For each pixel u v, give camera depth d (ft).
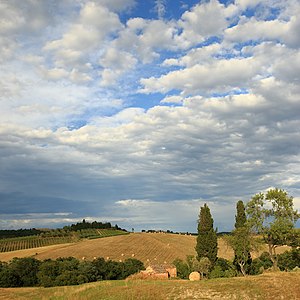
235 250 221.05
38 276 248.11
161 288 140.15
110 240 453.99
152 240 449.06
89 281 254.06
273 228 200.75
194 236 515.91
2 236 608.19
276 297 125.90
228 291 131.54
